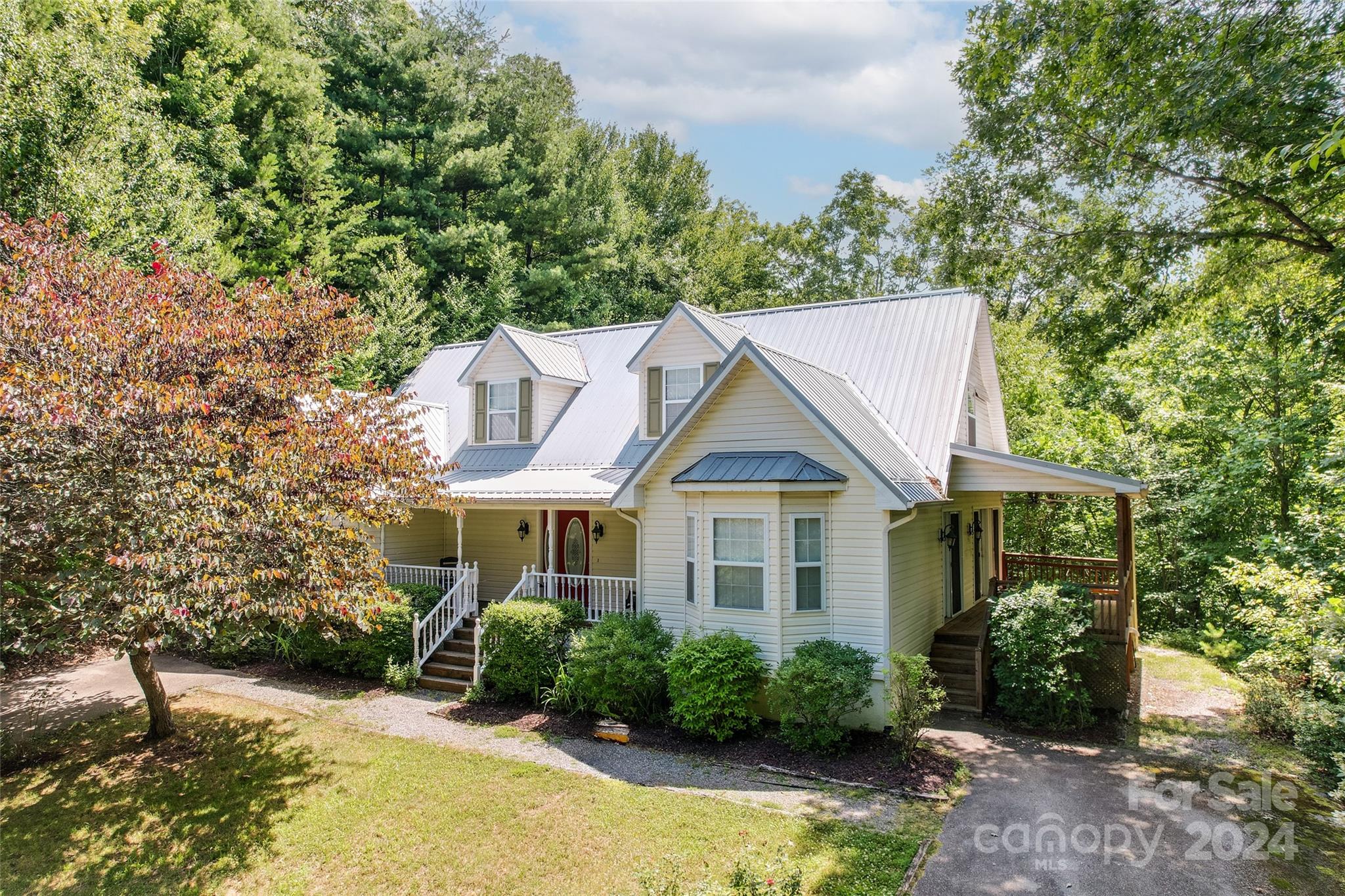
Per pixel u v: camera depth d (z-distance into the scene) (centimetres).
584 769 1070
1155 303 1441
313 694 1427
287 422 1033
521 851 848
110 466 842
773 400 1288
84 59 1853
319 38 3625
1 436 816
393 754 1128
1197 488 2036
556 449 1812
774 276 4647
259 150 2909
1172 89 1129
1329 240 1252
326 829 904
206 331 984
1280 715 1178
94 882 801
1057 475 1348
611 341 2130
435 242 3350
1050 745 1162
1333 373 1722
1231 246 1352
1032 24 1273
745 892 662
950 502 1580
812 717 1093
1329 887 751
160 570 812
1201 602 2092
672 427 1319
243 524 873
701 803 953
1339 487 1480
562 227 3894
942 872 781
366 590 1027
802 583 1223
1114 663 1313
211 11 2752
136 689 1425
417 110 3716
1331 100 1017
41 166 1753
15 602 969
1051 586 1320
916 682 1068
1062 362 1606
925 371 1584
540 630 1357
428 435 2000
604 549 1773
